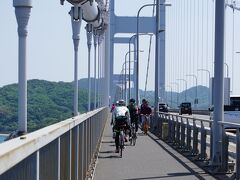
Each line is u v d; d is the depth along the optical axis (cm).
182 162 2989
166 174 2470
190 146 3550
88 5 4494
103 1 6950
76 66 3244
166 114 5028
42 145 812
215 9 2773
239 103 6031
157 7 6925
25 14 1400
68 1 3275
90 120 2591
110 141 4856
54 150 1009
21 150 650
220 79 2723
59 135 1048
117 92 19062
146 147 4122
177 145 4128
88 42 5028
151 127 6397
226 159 2461
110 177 2375
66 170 1262
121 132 3466
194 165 2830
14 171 635
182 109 14900
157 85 6650
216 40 2759
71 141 1402
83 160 1955
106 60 12900
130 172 2562
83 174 1956
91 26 5106
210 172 2478
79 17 3256
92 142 2845
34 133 826
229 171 2475
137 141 4809
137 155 3459
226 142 2455
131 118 4372
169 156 3369
